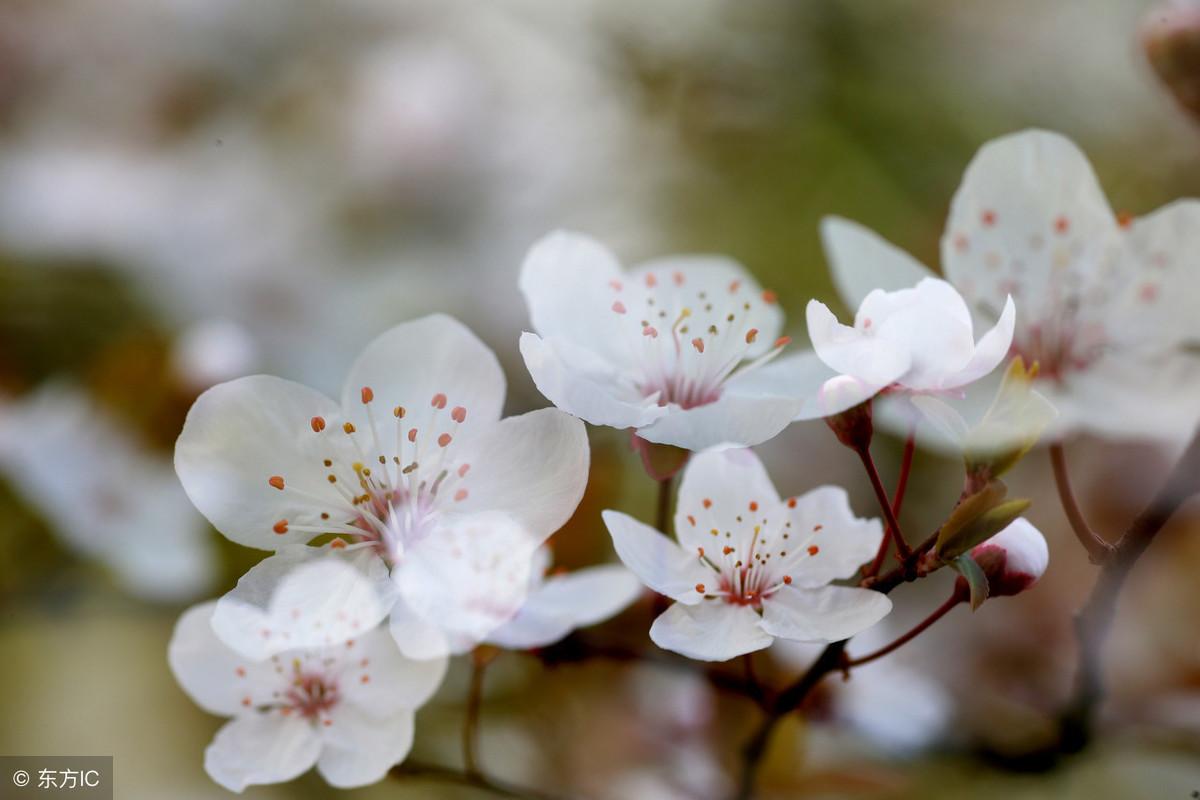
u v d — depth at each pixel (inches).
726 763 11.5
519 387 13.1
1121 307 10.1
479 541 9.0
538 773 11.8
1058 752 10.9
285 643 8.9
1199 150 13.7
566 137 15.3
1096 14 15.0
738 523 9.2
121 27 15.9
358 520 9.1
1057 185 10.0
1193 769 11.9
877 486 9.0
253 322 14.3
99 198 14.7
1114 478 12.3
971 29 15.1
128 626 13.1
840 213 14.2
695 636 9.0
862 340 8.9
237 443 9.0
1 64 15.5
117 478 12.6
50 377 13.9
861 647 11.3
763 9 14.8
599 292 9.5
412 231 15.2
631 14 14.8
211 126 15.7
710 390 9.4
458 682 11.6
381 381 9.1
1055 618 12.3
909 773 11.5
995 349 8.9
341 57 16.1
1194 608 12.4
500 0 15.6
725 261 9.7
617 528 9.1
